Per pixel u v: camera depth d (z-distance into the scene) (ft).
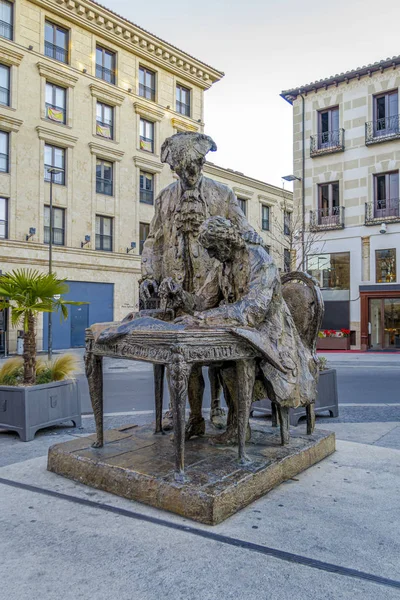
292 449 12.62
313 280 14.40
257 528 9.16
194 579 7.49
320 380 23.53
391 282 80.12
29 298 21.90
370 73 81.61
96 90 87.10
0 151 75.72
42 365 22.31
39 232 79.00
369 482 11.76
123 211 91.86
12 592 7.18
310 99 87.86
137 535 8.94
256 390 13.20
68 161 83.46
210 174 108.58
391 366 54.85
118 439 13.55
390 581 7.43
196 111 107.34
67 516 9.82
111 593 7.14
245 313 10.95
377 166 81.35
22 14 78.07
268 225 122.83
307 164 88.22
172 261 14.08
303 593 7.13
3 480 11.96
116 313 90.22
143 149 96.27
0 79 76.07
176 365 9.73
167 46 97.71
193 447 12.78
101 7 85.97
